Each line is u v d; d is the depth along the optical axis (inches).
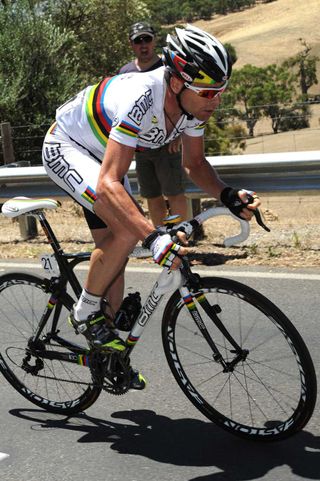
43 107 600.4
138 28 223.6
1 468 112.7
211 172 121.4
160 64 228.1
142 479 106.8
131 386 118.2
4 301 136.6
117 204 105.0
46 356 129.3
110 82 114.3
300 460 108.8
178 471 108.5
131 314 117.5
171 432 121.3
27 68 595.5
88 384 125.0
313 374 106.3
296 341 106.3
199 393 120.7
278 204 469.4
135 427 123.9
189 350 119.9
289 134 2733.8
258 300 108.7
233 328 115.1
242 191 110.7
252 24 7209.6
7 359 138.0
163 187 227.3
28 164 294.4
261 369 115.0
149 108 107.2
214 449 114.6
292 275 202.7
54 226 292.5
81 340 127.3
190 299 113.9
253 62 5708.7
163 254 101.7
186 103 106.7
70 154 117.7
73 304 126.1
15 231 294.8
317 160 220.4
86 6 809.5
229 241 112.5
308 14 6658.5
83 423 126.9
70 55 739.4
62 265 125.6
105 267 112.7
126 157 107.2
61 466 112.3
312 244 231.3
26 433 124.1
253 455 111.6
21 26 605.9
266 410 114.7
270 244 235.6
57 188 258.7
